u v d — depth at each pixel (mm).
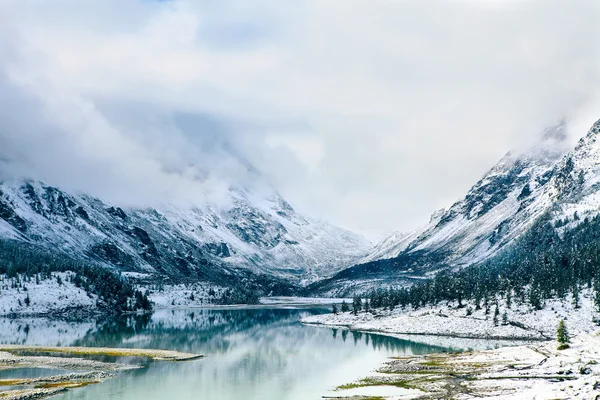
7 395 115500
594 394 89750
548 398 90188
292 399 114125
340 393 118188
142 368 153625
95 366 154875
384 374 141500
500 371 130625
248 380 136750
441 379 126938
